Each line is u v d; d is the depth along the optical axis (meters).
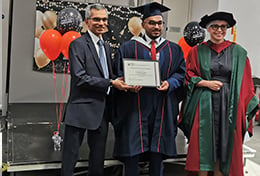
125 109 2.34
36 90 4.66
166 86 2.27
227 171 2.42
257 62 5.55
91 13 2.21
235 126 2.38
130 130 2.31
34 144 2.94
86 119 2.22
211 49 2.45
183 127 2.65
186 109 2.52
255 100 2.44
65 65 4.67
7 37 4.69
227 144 2.40
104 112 2.37
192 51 2.55
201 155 2.41
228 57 2.40
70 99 2.28
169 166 3.37
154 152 2.38
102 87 2.17
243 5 5.23
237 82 2.37
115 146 2.43
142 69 2.26
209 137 2.40
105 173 3.08
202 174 2.50
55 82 4.70
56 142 2.85
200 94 2.44
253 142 4.36
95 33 2.26
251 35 5.41
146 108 2.35
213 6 5.11
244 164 3.08
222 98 2.37
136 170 2.39
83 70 2.18
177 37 5.72
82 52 2.19
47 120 3.75
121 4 4.81
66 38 3.29
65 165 2.30
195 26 3.44
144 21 2.34
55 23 4.46
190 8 5.69
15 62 4.52
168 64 2.37
